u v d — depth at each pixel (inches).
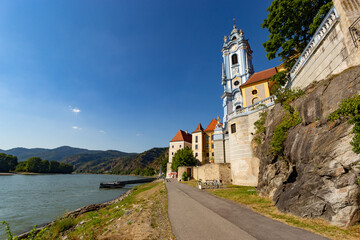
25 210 933.2
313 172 329.1
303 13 730.2
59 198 1301.7
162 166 3698.3
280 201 386.6
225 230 286.4
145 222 360.8
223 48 1772.9
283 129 484.4
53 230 504.7
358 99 285.7
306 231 262.5
